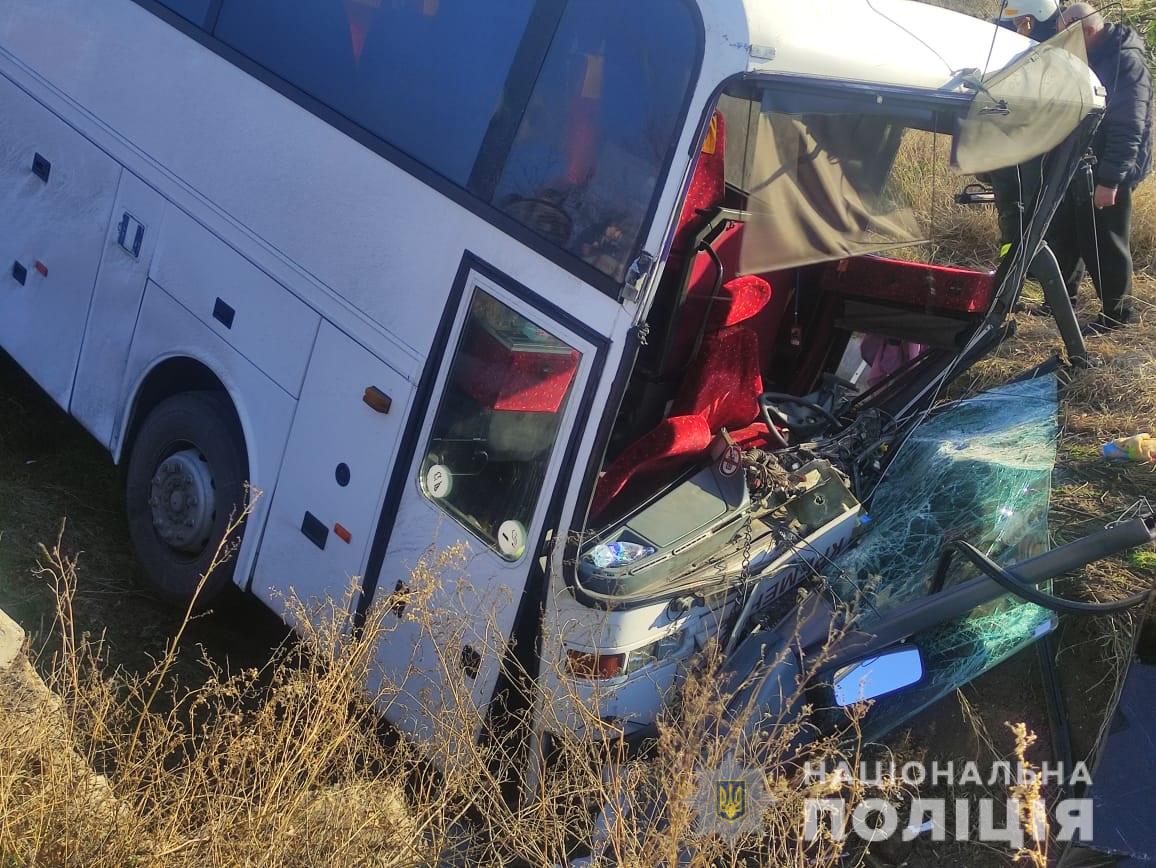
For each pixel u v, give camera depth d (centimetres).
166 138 519
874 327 541
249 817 323
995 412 547
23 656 374
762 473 432
